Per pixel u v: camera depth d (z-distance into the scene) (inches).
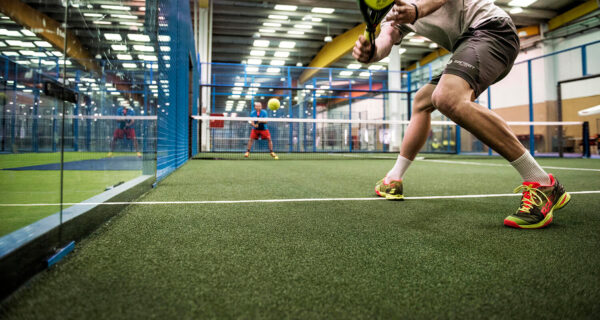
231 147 410.3
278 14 482.6
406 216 53.4
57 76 36.2
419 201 68.5
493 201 69.0
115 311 21.6
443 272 29.3
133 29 140.9
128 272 28.5
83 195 72.7
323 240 39.3
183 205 61.9
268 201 66.9
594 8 418.0
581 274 28.9
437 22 54.7
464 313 21.9
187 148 213.0
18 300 23.0
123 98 223.3
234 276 27.9
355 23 525.0
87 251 34.3
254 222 48.3
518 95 533.0
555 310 22.4
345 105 716.0
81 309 21.8
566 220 51.1
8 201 65.3
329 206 61.8
